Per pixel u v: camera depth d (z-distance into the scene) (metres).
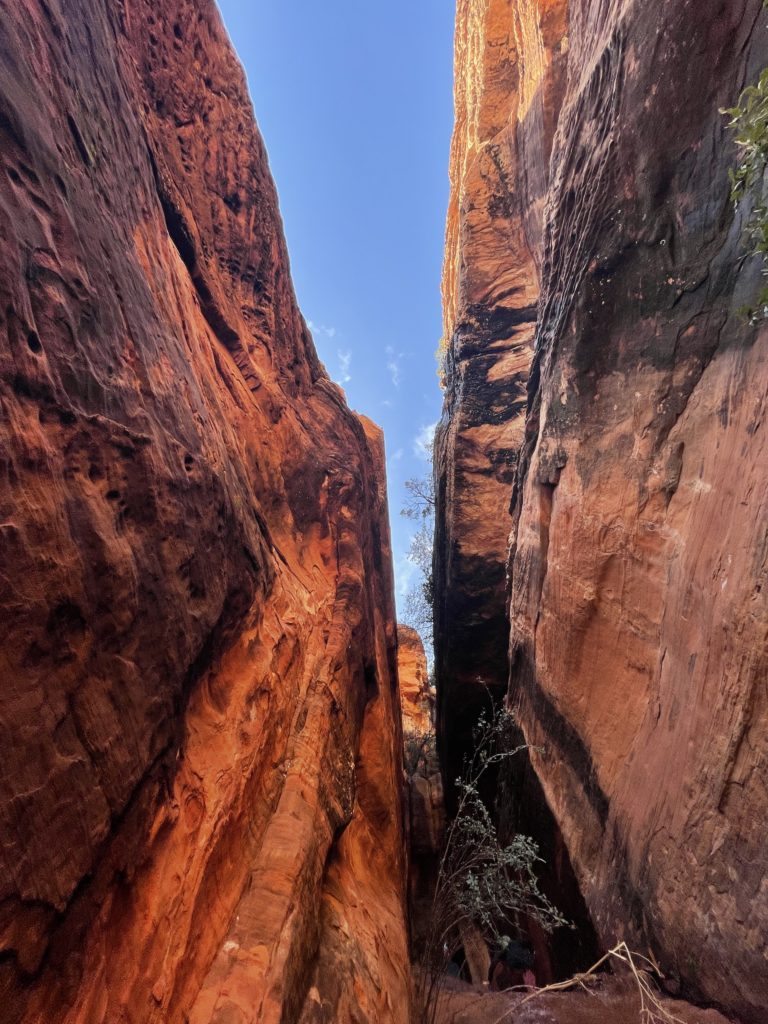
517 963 5.01
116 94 2.79
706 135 3.27
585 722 4.56
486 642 10.22
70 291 1.72
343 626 4.98
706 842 2.57
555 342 5.71
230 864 2.16
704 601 2.84
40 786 1.21
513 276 10.91
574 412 5.11
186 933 1.70
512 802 6.79
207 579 2.50
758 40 2.81
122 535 1.77
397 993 2.69
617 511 4.18
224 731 2.44
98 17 2.66
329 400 8.63
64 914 1.24
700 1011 2.46
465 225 11.59
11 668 1.18
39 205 1.64
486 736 4.98
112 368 1.94
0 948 1.02
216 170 5.50
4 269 1.37
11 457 1.28
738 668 2.42
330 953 2.34
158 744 1.83
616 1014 2.93
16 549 1.24
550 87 8.84
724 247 3.09
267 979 1.75
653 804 3.17
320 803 2.98
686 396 3.42
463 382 11.14
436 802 11.09
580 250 5.08
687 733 2.87
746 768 2.34
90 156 2.20
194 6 5.28
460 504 10.52
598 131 4.86
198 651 2.30
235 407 4.56
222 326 5.11
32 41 1.81
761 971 2.15
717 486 2.90
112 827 1.50
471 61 13.91
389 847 4.66
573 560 4.96
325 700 3.76
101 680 1.54
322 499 6.47
